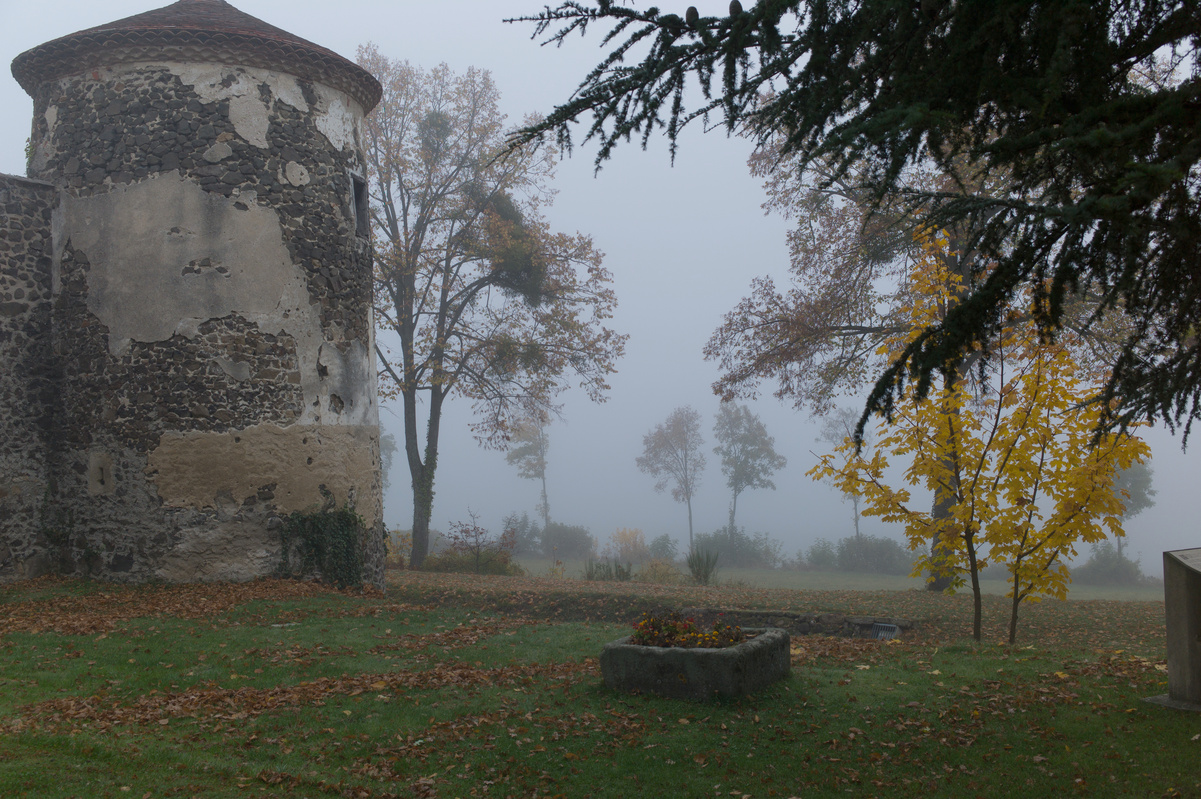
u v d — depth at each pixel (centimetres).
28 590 1180
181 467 1222
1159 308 464
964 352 473
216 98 1291
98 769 520
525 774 542
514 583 1677
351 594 1260
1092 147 378
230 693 702
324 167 1383
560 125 513
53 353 1314
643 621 756
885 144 440
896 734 612
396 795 507
